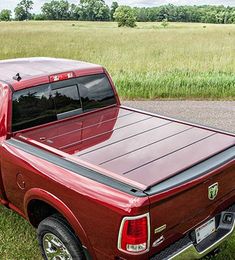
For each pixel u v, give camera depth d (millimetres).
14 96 4238
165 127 4414
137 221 2881
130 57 22234
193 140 3992
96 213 3119
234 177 3680
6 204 4406
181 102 11945
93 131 4316
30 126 4391
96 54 24375
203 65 17859
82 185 3223
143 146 3852
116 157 3596
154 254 3154
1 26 57250
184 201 3184
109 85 5176
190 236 3432
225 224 3762
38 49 28250
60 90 4637
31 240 4539
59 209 3459
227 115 10305
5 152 4039
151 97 12539
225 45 29578
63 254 3674
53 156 3682
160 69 17016
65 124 4574
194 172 3293
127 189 3018
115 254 3096
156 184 3076
